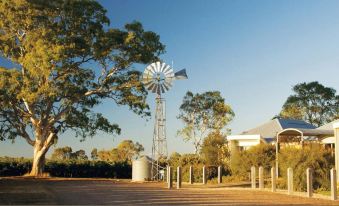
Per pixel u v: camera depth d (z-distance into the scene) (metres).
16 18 34.81
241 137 39.16
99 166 45.75
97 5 35.62
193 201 18.30
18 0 34.06
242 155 33.75
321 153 24.11
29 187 25.38
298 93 72.38
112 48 37.16
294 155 24.27
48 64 33.22
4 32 36.84
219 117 66.06
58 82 36.25
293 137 33.69
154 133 37.00
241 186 27.39
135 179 35.59
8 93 34.41
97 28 35.84
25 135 39.09
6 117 37.50
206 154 39.38
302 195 21.03
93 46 36.22
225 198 19.70
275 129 40.28
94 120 38.78
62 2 34.62
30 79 34.59
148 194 21.44
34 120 38.19
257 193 22.31
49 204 16.56
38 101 36.59
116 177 46.31
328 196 20.06
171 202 17.81
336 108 71.00
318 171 23.45
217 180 32.28
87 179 36.16
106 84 38.41
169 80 36.53
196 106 66.06
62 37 34.75
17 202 17.08
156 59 38.34
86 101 38.59
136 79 38.91
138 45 37.00
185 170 34.53
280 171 28.22
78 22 35.47
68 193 21.59
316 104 71.25
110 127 39.09
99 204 16.81
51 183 29.80
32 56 33.53
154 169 35.91
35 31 34.97
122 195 20.75
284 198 19.86
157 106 36.88
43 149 39.00
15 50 36.66
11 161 43.31
